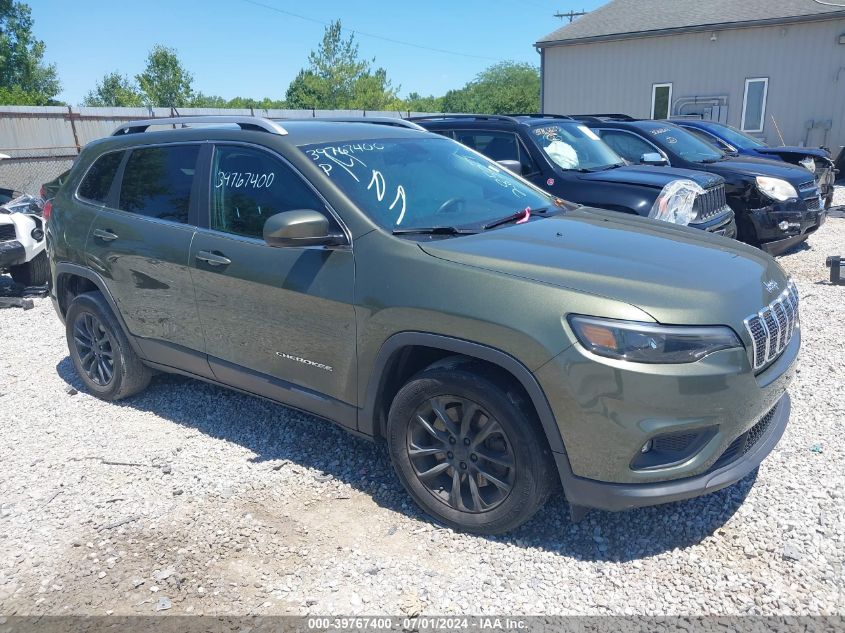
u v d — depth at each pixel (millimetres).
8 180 15133
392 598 2748
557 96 23984
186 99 51750
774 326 2955
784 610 2592
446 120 8078
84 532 3250
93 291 4668
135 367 4578
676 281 2812
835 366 4875
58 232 4715
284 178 3572
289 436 4125
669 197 6410
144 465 3854
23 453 4051
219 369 3941
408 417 3156
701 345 2627
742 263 3150
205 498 3492
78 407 4680
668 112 22062
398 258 3096
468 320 2838
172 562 3000
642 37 21656
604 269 2875
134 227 4191
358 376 3264
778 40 19797
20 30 44344
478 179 4023
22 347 6090
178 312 4012
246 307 3627
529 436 2811
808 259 8508
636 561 2912
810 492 3305
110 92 58562
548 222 3641
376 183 3529
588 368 2621
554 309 2699
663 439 2688
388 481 3594
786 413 3305
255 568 2943
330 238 3258
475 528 3074
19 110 16547
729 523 3115
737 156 9734
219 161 3885
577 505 2848
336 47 52719
